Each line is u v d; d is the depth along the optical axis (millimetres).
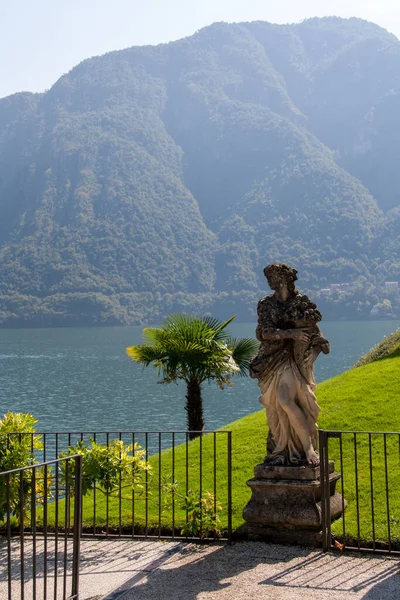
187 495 8680
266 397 8344
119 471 8656
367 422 12258
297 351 8180
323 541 7738
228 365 16859
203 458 11922
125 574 7355
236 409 56125
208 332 16922
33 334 195500
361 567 7211
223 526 8758
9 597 5719
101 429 47750
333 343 126438
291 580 6914
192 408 17875
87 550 8305
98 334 191750
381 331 162750
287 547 7945
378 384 14406
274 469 8172
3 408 61125
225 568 7367
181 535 8641
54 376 89250
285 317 8164
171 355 16938
